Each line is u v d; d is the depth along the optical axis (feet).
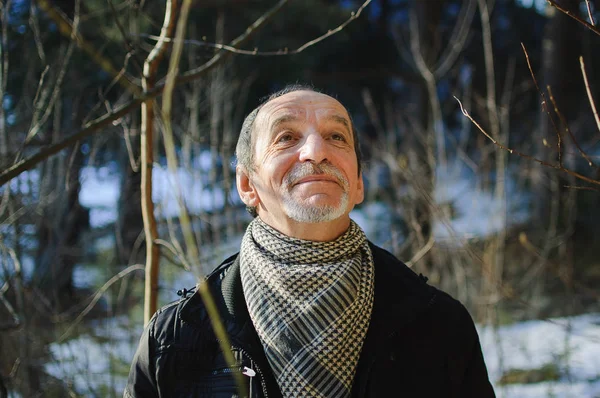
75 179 13.97
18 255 10.56
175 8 7.45
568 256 14.10
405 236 17.52
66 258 16.12
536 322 16.85
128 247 16.53
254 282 5.84
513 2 37.45
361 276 5.88
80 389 10.95
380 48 38.06
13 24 12.64
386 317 5.78
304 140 5.93
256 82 26.61
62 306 14.11
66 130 12.91
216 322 3.72
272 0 25.79
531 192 27.20
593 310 17.87
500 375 12.67
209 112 16.83
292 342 5.56
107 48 14.92
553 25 30.42
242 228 16.37
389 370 5.63
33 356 10.86
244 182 6.56
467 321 6.10
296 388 5.44
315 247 5.83
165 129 3.38
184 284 17.76
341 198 5.72
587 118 27.89
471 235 12.19
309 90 6.48
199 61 15.56
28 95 12.05
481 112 18.34
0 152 10.32
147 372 5.86
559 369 13.99
